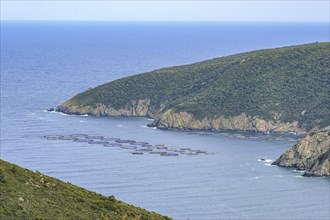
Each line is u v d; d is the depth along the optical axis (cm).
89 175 18000
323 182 18000
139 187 16888
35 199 6819
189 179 17850
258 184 17588
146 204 15525
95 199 7406
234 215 14950
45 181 7325
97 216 6975
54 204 6875
